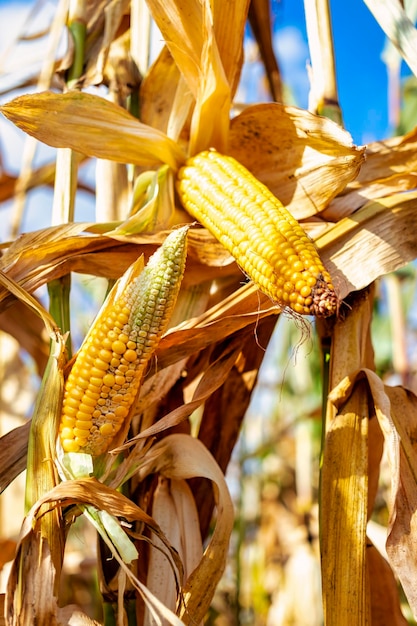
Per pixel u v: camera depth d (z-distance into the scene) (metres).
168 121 0.82
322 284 0.59
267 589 1.43
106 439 0.61
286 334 1.51
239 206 0.66
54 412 0.62
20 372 1.21
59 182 0.80
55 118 0.73
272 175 0.77
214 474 0.68
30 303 0.65
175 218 0.77
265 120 0.76
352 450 0.68
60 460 0.61
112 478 0.64
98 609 1.07
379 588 0.73
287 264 0.60
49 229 0.71
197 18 0.73
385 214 0.73
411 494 0.64
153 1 0.73
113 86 0.87
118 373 0.60
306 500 1.34
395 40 0.72
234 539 1.36
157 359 0.68
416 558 0.61
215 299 0.81
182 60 0.76
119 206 0.86
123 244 0.72
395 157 0.79
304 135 0.75
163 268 0.59
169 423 0.64
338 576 0.64
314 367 1.46
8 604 0.58
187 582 0.63
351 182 0.78
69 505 0.61
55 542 0.59
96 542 0.69
